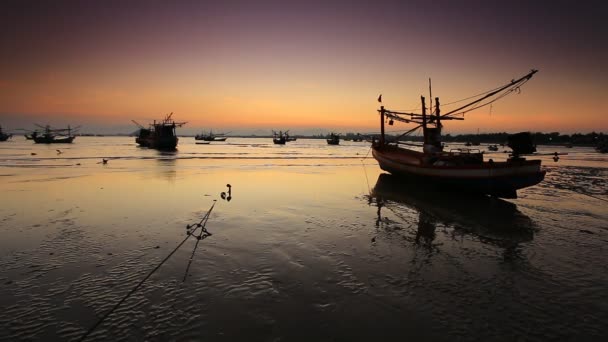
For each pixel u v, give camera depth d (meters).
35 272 8.02
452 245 10.71
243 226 12.23
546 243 11.02
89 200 16.75
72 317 6.16
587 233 12.21
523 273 8.58
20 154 53.34
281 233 11.50
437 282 8.00
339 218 13.83
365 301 7.03
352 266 8.84
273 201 17.11
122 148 82.56
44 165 35.44
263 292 7.28
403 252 9.98
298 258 9.27
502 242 11.09
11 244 9.97
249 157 56.19
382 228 12.49
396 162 25.59
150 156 53.62
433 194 20.31
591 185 25.11
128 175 27.77
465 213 15.22
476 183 18.42
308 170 35.50
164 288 7.34
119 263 8.64
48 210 14.41
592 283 8.02
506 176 17.09
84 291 7.13
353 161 50.91
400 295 7.32
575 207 16.80
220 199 17.38
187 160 46.84
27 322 5.98
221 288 7.41
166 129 78.62
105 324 5.97
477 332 6.01
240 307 6.66
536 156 73.50
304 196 18.89
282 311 6.56
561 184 25.59
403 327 6.12
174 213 14.09
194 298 6.94
